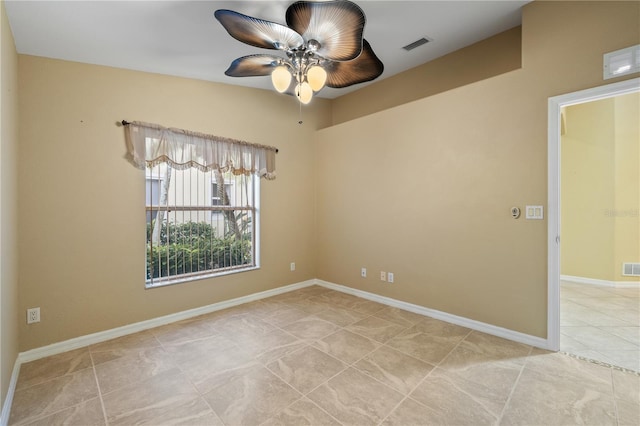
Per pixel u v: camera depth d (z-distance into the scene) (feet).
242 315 11.03
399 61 11.57
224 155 11.64
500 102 8.85
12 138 7.11
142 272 9.93
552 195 7.95
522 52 8.38
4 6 6.26
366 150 12.76
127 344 8.84
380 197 12.26
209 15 7.35
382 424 5.53
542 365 7.43
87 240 8.96
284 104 13.78
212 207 11.64
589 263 15.28
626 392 6.36
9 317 6.62
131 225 9.71
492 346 8.43
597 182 15.08
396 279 11.78
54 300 8.44
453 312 10.10
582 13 7.45
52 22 7.08
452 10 8.34
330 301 12.57
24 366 7.67
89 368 7.55
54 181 8.45
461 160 9.75
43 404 6.20
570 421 5.56
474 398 6.23
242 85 12.25
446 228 10.20
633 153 14.38
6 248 6.31
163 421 5.68
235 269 12.34
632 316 10.82
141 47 8.54
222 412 5.90
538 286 8.27
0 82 5.68
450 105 10.01
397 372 7.21
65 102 8.61
